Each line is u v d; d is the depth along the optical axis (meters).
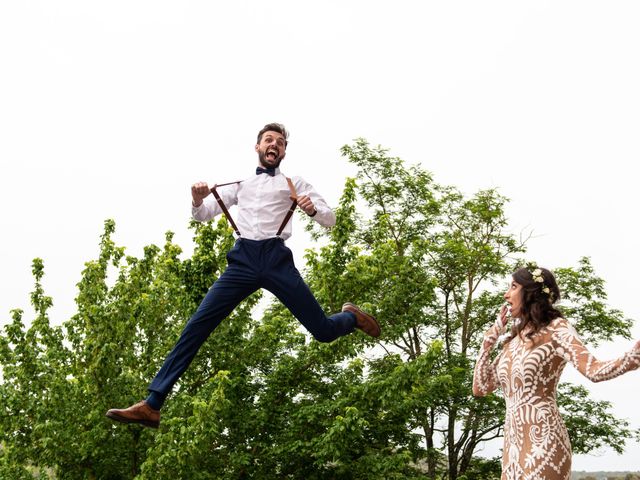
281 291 3.49
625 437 18.55
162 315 13.20
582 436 18.56
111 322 12.07
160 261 14.23
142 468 10.17
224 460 11.84
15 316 12.39
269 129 3.70
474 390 3.70
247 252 3.50
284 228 3.55
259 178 3.66
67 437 11.05
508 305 3.69
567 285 20.39
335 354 12.02
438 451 17.53
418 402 11.95
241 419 11.69
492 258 20.72
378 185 21.97
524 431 3.31
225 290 3.49
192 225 13.44
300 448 11.65
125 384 11.73
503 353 3.54
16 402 11.45
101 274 13.38
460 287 21.86
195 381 12.28
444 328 21.31
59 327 13.13
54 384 11.52
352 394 11.55
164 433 11.20
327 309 12.62
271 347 12.72
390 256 13.21
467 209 22.14
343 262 12.93
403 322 13.27
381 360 18.06
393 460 11.29
